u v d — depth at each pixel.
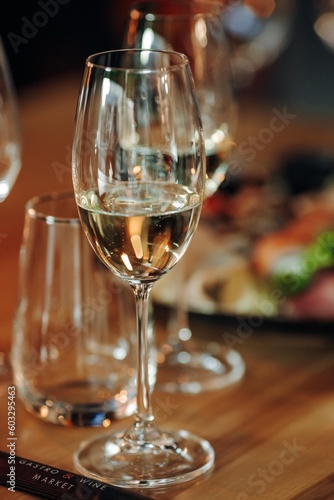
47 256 0.72
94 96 0.63
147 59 0.67
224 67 0.84
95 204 0.64
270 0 1.39
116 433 0.71
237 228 1.00
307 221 1.00
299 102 2.27
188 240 0.65
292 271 0.89
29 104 1.40
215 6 0.89
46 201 0.73
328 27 1.61
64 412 0.73
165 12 0.86
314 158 1.12
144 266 0.64
